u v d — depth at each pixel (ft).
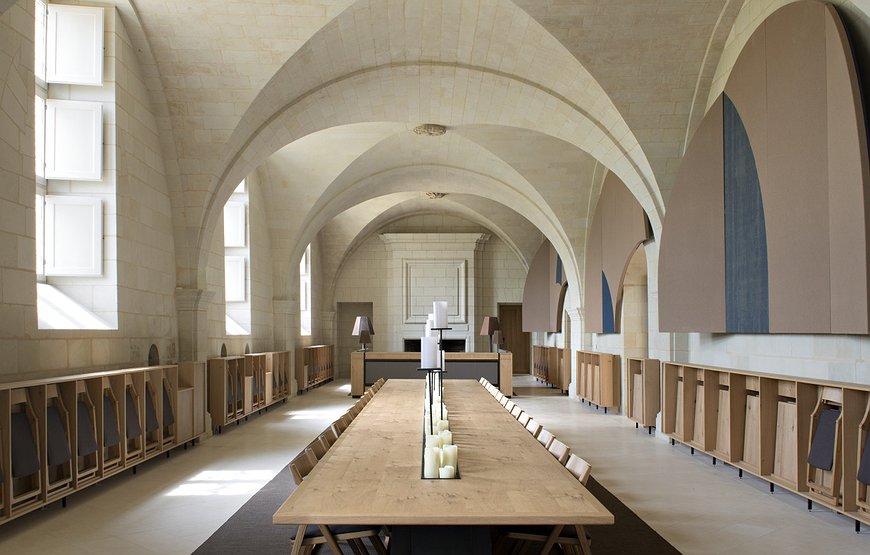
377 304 69.77
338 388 55.47
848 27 17.13
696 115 26.81
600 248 40.75
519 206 49.29
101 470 18.67
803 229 18.07
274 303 46.50
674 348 28.09
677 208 25.63
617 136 28.78
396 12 24.71
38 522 15.87
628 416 32.22
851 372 16.94
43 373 17.94
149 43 24.30
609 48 25.14
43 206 21.90
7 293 16.60
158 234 26.53
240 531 15.06
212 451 25.66
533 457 12.10
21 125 17.47
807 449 17.20
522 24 25.03
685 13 23.61
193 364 27.17
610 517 8.32
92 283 22.25
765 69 20.22
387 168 46.73
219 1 23.18
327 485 9.94
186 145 27.22
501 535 10.86
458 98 31.94
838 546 14.11
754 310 20.88
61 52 22.08
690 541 14.46
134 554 13.52
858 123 15.70
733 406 21.13
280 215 45.29
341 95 30.50
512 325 73.51
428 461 10.48
